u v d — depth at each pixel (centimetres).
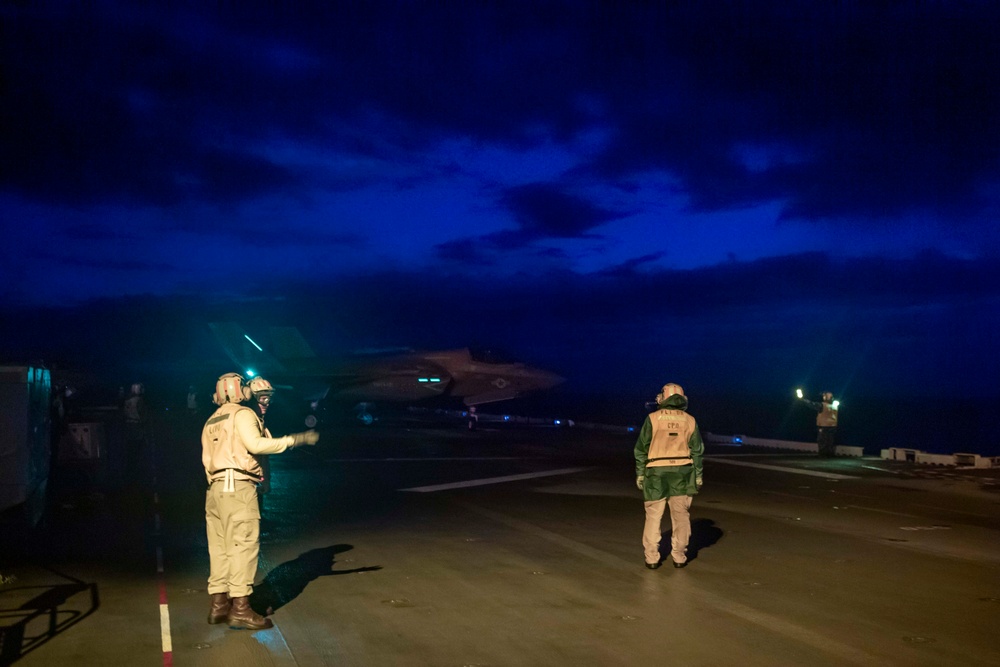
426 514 1237
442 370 3638
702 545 1002
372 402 3725
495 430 3344
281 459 2066
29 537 1043
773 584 802
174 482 1595
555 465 1959
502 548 978
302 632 638
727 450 2500
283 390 3569
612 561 906
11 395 889
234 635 630
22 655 580
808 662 573
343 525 1138
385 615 686
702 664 568
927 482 1678
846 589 783
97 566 876
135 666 559
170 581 806
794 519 1202
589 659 577
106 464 1925
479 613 694
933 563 905
